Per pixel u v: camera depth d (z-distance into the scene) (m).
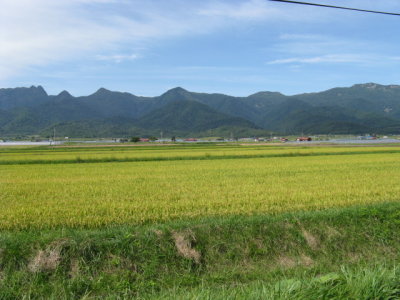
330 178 20.72
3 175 23.59
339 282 5.77
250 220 9.82
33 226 10.29
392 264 8.60
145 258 8.12
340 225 10.12
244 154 46.75
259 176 22.11
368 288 5.49
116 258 7.96
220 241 8.90
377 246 9.64
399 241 9.85
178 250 8.41
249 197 14.25
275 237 9.30
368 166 28.78
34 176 22.97
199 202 13.22
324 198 14.12
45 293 7.04
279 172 24.42
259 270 8.22
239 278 7.87
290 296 5.32
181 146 82.81
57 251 7.82
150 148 71.56
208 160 38.56
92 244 8.15
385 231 9.98
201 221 9.87
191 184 18.41
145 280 7.62
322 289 5.44
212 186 17.61
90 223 10.39
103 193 15.63
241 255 8.70
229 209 12.14
